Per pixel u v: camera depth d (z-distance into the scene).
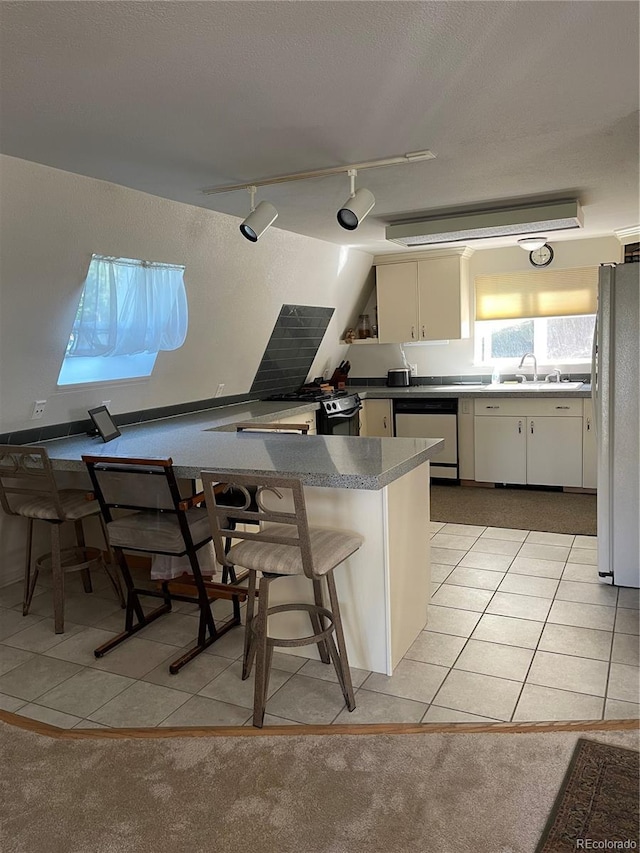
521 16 1.72
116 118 2.40
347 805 1.99
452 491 5.96
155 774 2.16
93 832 1.92
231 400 5.57
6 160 2.76
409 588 2.95
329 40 1.83
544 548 4.27
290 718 2.46
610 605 3.35
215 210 3.92
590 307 6.02
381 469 2.58
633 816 1.89
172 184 3.29
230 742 2.31
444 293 6.25
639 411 3.43
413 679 2.71
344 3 1.63
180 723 2.45
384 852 1.80
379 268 6.49
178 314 4.14
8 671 2.88
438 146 2.85
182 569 3.39
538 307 6.21
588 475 5.69
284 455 3.02
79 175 3.06
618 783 2.03
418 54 1.93
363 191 3.04
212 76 2.05
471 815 1.93
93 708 2.57
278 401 5.82
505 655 2.88
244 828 1.91
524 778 2.08
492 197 3.93
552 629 3.11
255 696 2.40
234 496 3.34
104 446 3.60
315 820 1.93
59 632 3.24
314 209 4.05
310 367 6.59
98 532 4.20
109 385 4.17
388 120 2.50
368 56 1.94
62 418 4.00
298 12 1.66
